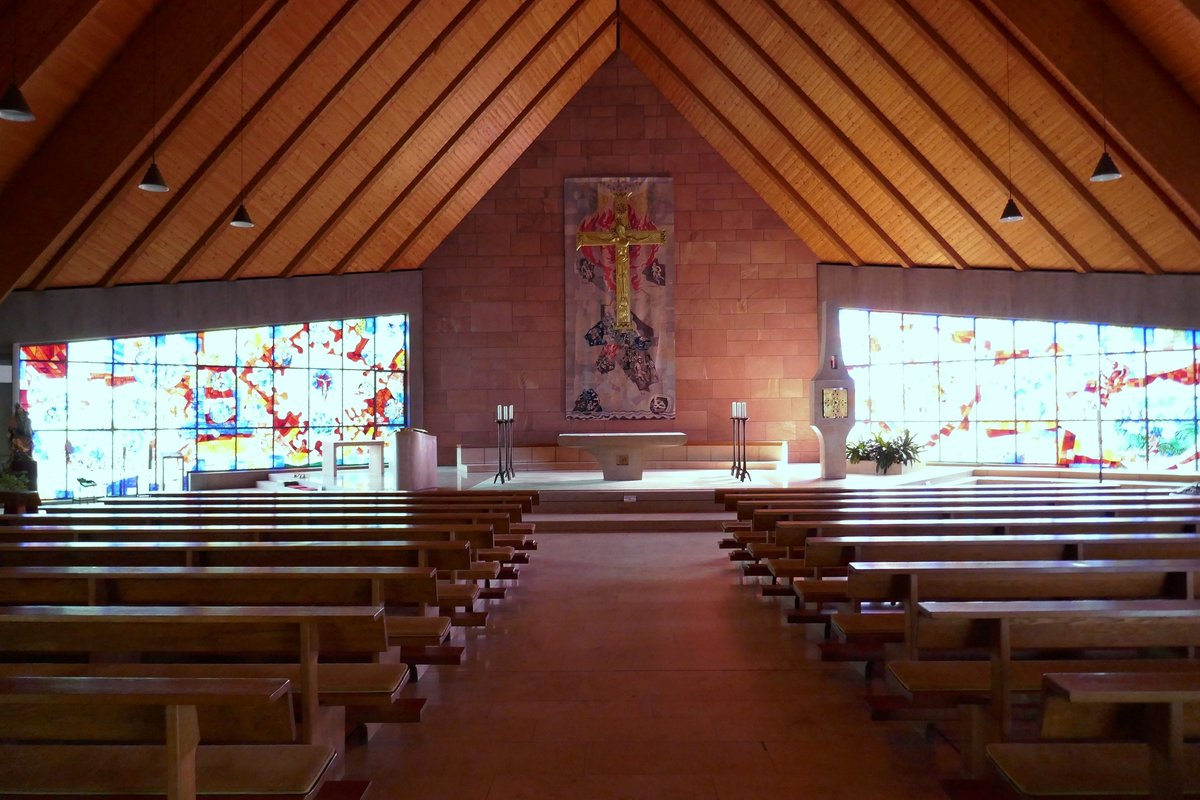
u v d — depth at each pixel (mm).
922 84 12273
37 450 13094
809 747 3916
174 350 14898
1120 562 4012
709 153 18203
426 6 12047
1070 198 12656
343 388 17250
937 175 13812
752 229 18188
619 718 4320
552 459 18141
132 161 11062
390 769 3697
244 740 2520
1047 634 3152
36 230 10914
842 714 4355
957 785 3287
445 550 4914
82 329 13234
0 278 10945
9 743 3211
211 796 2498
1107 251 13375
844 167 15055
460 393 18172
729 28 13898
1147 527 5801
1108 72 10164
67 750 2717
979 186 13531
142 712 2309
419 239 17312
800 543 5727
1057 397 15367
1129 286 13664
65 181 10820
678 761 3771
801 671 5113
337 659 4102
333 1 10953
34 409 13070
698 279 18219
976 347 16406
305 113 12156
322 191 14000
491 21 13312
